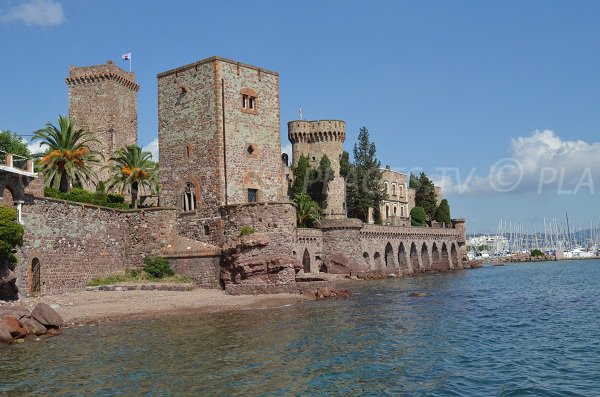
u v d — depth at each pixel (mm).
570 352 31141
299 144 120875
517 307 52875
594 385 24453
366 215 124812
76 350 29625
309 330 36312
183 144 65000
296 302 52438
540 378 25516
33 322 34281
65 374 24781
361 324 39250
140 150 75375
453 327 39125
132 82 109000
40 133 64062
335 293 58062
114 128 102938
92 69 103375
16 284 44844
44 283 48875
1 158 47312
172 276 58438
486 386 24172
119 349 29906
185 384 23406
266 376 24766
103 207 57688
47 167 64125
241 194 63812
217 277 56750
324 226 96125
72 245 52812
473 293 67688
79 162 66375
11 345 31094
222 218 61000
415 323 40438
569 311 50031
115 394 22016
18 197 45812
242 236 56625
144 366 26234
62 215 51656
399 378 25031
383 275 100000
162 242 59531
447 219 153625
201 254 57406
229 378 24359
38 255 48188
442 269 128875
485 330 38344
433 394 22859
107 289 53406
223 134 62844
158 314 42938
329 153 119812
